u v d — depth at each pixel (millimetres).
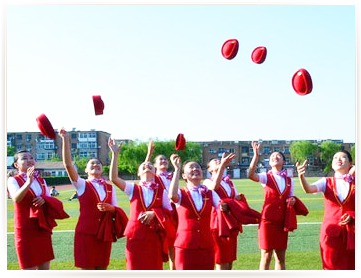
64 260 8586
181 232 6301
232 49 7438
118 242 10609
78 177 6598
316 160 60219
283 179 7738
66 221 13875
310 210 16328
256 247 9773
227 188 7539
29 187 6648
